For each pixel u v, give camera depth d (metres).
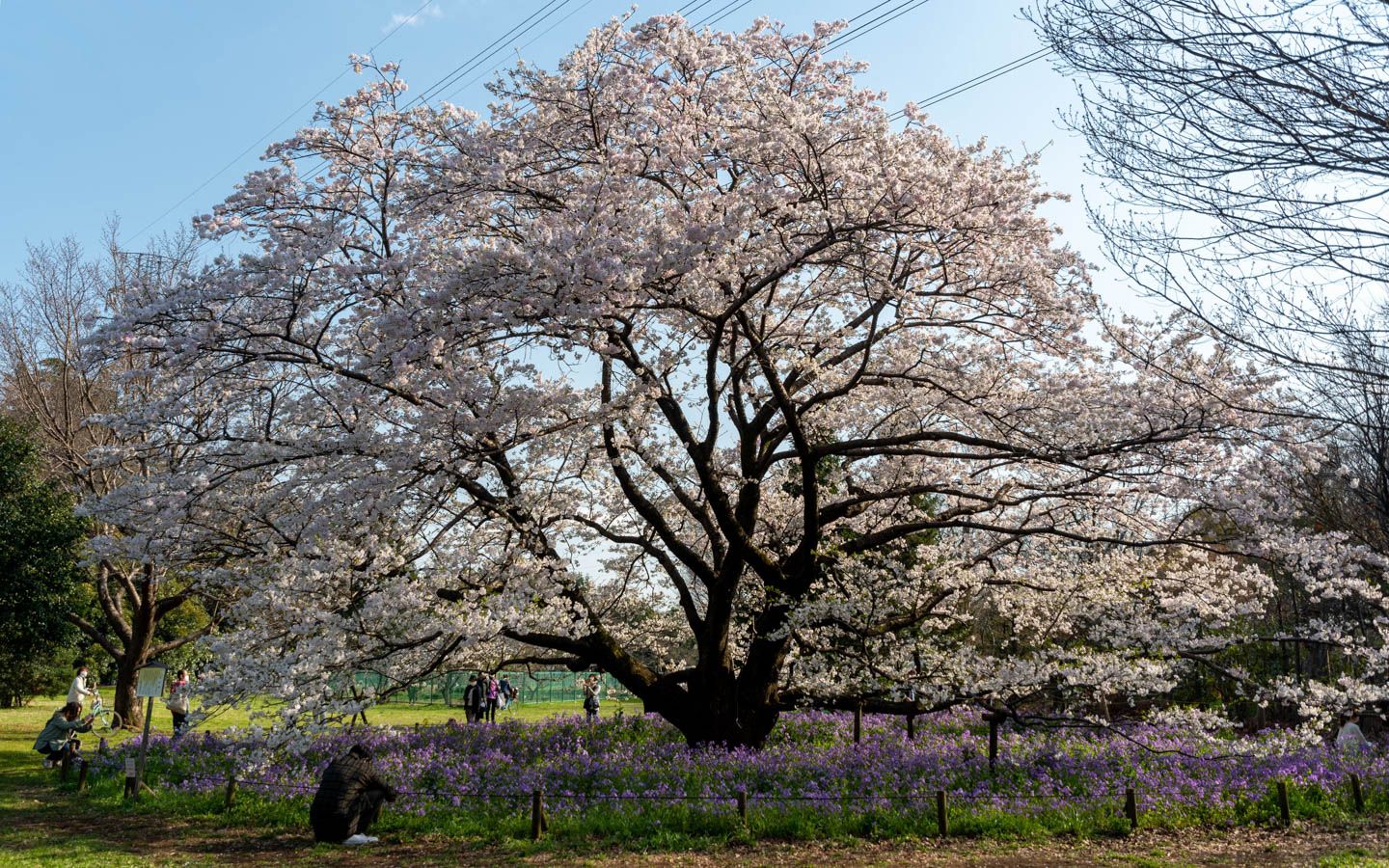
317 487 11.51
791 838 9.66
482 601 11.70
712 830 9.89
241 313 10.99
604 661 13.77
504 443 11.32
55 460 22.16
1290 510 11.30
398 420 11.55
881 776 11.38
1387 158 5.55
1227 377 10.62
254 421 12.73
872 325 12.05
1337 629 11.88
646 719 17.41
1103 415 11.28
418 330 9.55
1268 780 11.38
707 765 12.02
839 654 13.97
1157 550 14.02
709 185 12.28
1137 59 6.06
